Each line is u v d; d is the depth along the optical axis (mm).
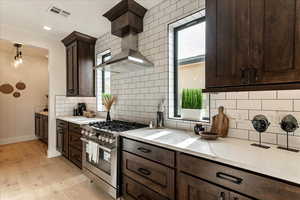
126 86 2553
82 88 3162
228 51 1175
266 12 1002
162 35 2053
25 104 4594
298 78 894
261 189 832
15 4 2084
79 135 2574
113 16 2295
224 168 967
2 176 2455
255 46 1046
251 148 1154
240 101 1432
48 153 3285
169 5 1977
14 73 4418
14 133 4398
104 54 3262
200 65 1956
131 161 1638
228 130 1501
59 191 2064
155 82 2135
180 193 1208
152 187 1419
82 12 2291
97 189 2117
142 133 1676
